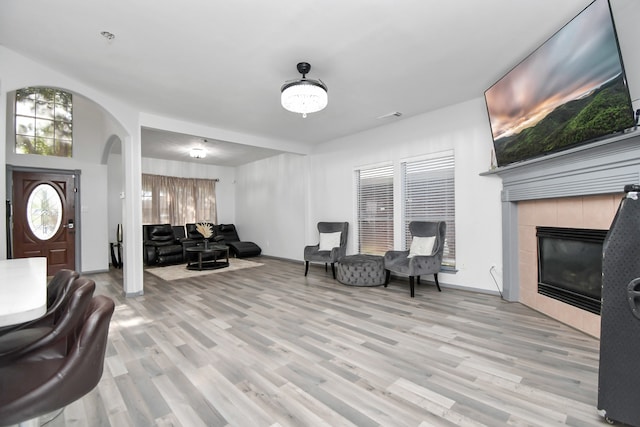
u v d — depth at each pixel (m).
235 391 1.79
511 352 2.25
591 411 1.57
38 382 0.98
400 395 1.73
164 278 5.06
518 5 2.05
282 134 5.32
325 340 2.51
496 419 1.52
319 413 1.58
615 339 1.43
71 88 3.15
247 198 8.43
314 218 6.17
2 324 0.83
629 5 2.18
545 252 3.06
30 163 5.06
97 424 1.51
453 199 4.18
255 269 5.89
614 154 2.10
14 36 2.38
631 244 1.40
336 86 3.35
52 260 5.25
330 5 2.03
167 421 1.53
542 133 2.56
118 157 6.65
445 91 3.55
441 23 2.24
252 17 2.14
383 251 5.04
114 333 2.69
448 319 2.97
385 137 4.88
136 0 1.96
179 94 3.50
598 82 1.97
